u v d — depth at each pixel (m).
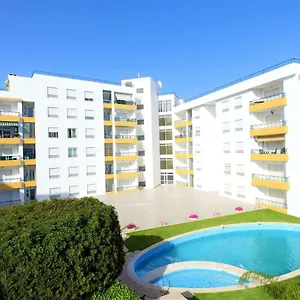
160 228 21.97
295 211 24.66
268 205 27.78
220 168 35.66
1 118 31.62
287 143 25.08
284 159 25.25
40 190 34.94
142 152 46.56
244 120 30.81
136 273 15.20
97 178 39.78
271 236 21.11
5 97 32.28
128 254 16.88
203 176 40.66
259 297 11.43
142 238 19.75
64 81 37.22
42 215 10.00
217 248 18.97
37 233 8.33
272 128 26.39
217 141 40.38
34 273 7.81
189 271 15.27
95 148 39.69
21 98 33.75
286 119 25.12
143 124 46.66
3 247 7.80
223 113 34.66
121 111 43.34
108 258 9.52
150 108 46.50
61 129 36.81
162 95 49.28
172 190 42.34
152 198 36.06
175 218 25.11
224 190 35.12
